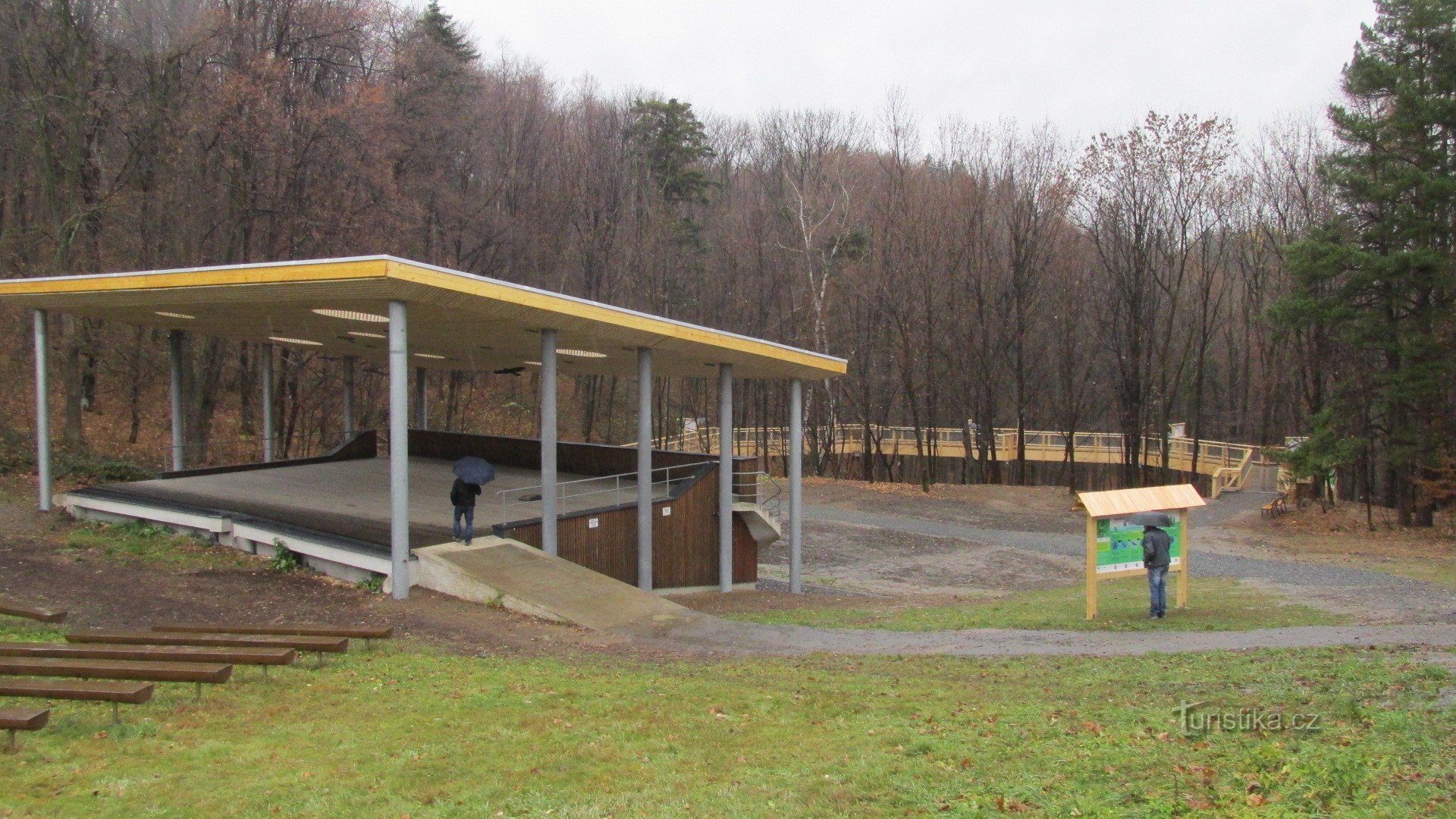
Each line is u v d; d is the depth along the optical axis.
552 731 7.79
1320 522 30.09
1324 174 28.59
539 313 15.47
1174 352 47.84
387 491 22.84
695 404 53.91
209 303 16.28
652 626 13.10
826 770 6.60
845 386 48.72
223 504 19.59
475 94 42.66
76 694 7.41
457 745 7.38
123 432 31.38
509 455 28.77
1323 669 8.77
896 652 11.64
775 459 52.12
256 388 36.59
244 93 25.58
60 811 5.73
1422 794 5.22
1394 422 28.39
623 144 53.09
